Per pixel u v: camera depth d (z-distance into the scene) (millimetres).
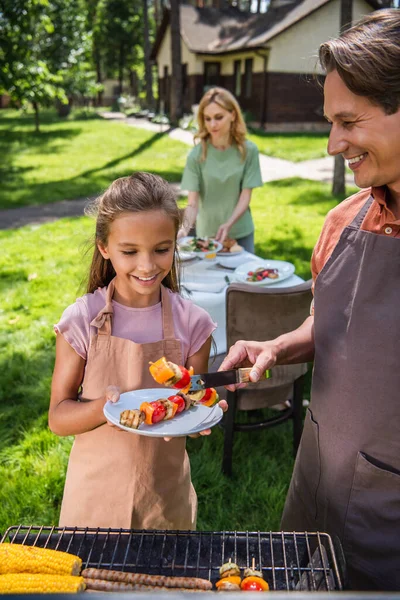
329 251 1730
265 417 3922
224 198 4492
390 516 1571
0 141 21453
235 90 27297
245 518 3027
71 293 6258
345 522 1666
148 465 1859
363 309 1559
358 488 1617
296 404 3445
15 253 7707
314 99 24484
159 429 1549
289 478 3314
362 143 1341
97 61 50906
